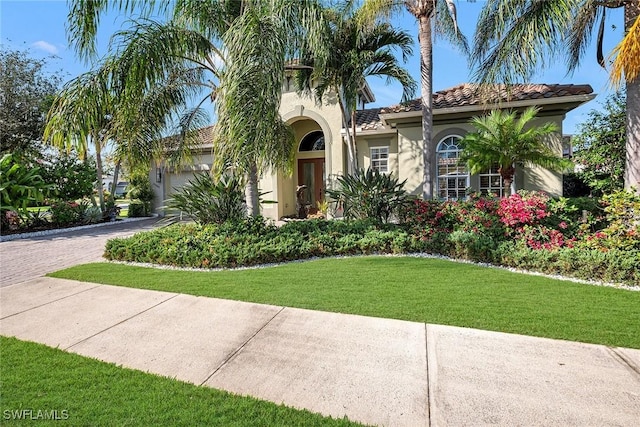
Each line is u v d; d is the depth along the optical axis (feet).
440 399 9.95
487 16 29.48
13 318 16.34
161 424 9.02
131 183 70.59
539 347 12.82
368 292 19.11
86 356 12.65
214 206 31.73
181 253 25.99
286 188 61.05
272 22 25.73
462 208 30.17
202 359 12.38
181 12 29.01
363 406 9.71
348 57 39.50
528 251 23.62
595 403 9.67
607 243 22.41
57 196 54.39
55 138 27.22
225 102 25.04
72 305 17.92
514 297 17.99
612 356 12.13
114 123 30.91
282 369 11.66
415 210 31.96
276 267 25.22
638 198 22.53
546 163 36.52
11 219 45.01
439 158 44.29
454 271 23.24
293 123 61.05
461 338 13.62
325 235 29.89
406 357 12.28
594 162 44.55
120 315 16.48
